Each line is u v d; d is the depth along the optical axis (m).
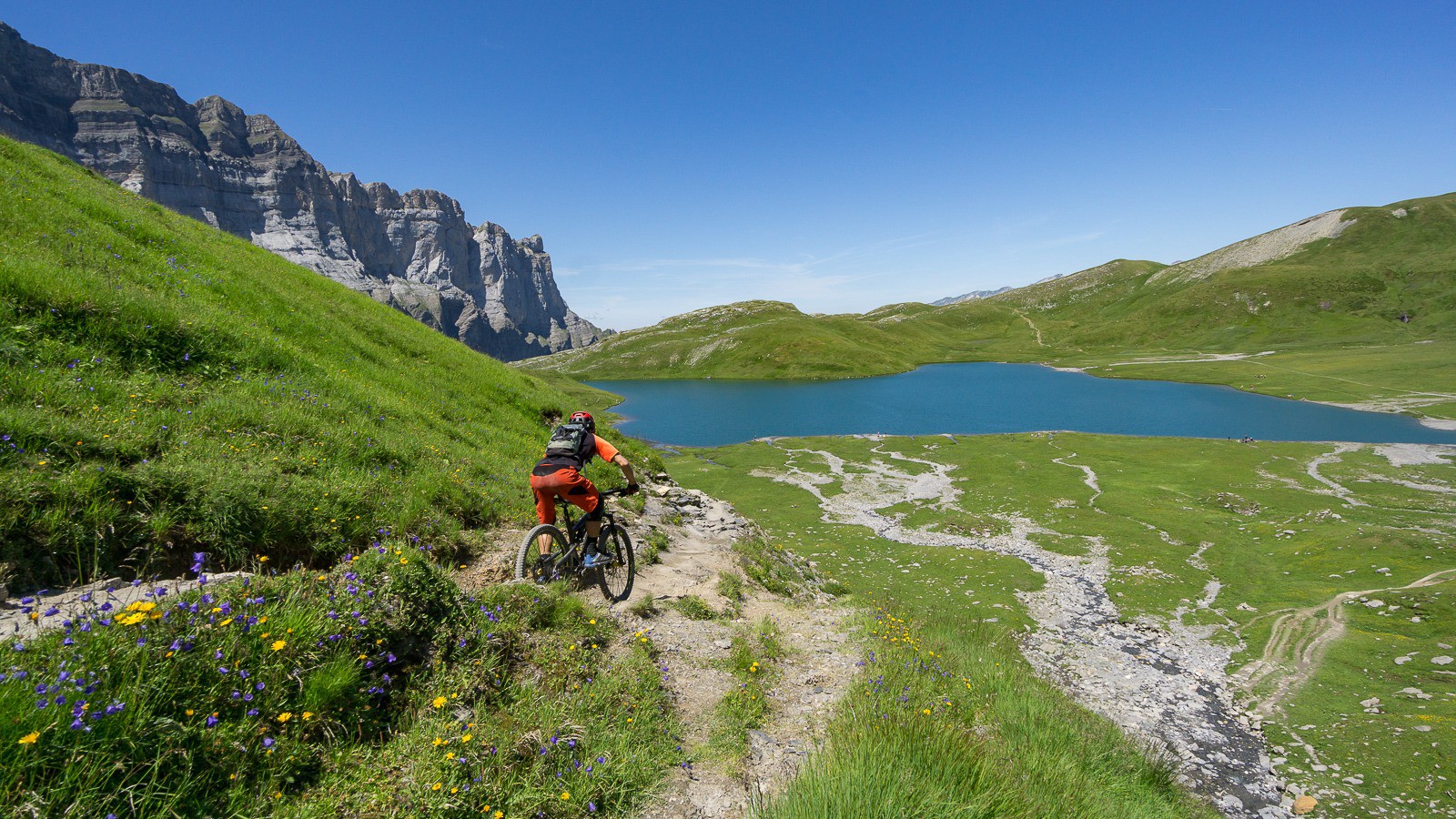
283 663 4.23
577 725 5.28
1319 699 26.44
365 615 5.02
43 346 9.02
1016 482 72.94
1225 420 119.12
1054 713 10.09
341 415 12.74
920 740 5.72
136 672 3.66
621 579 10.57
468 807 4.02
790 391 196.25
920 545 51.75
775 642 9.48
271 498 7.52
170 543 6.20
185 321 12.11
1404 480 67.25
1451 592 32.75
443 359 25.80
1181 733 24.38
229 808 3.44
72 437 6.68
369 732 4.49
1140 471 77.19
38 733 3.00
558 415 26.78
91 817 3.03
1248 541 50.09
